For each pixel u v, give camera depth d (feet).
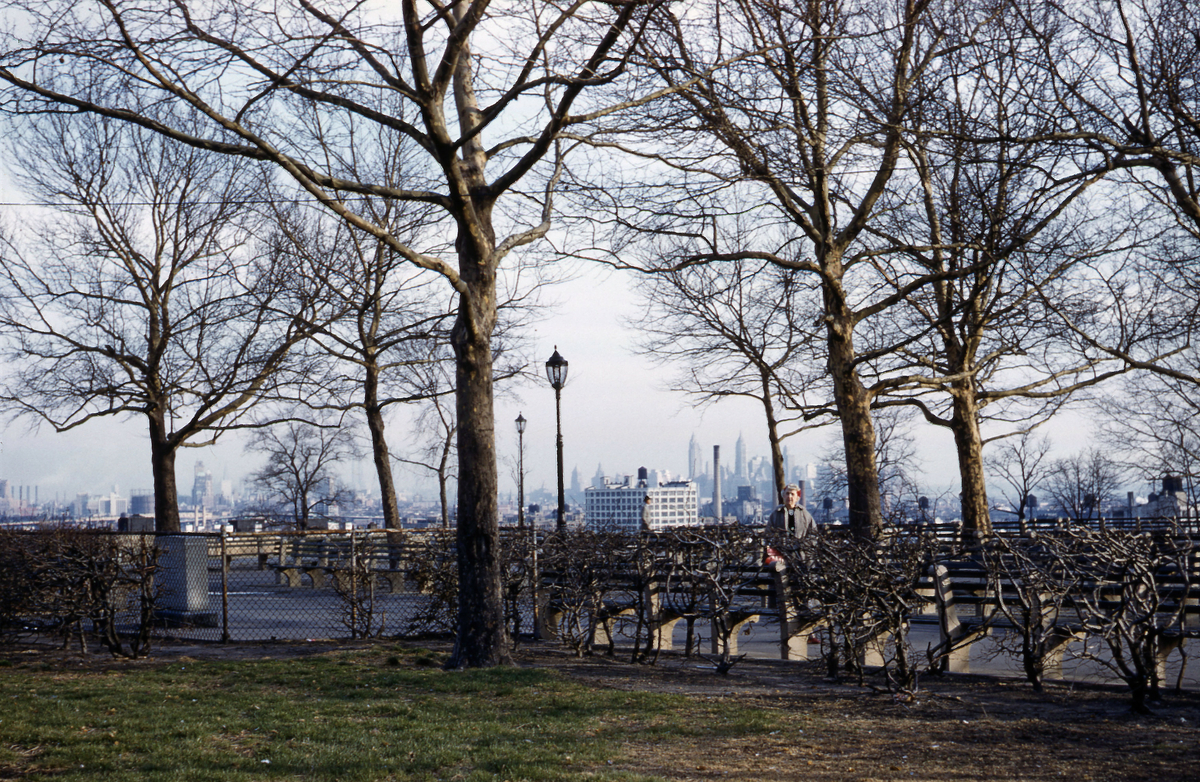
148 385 83.15
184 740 24.11
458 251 36.81
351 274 82.07
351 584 46.19
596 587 39.50
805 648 39.09
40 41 30.55
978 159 39.22
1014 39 42.29
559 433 75.46
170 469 82.89
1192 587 31.27
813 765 21.76
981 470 68.33
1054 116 41.75
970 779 20.56
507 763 21.59
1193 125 40.40
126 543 40.73
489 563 36.19
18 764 21.89
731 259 54.60
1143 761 21.71
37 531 43.47
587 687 31.58
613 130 37.04
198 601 47.57
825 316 52.75
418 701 29.45
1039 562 30.99
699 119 39.63
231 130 30.58
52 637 44.14
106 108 31.12
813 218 56.34
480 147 37.86
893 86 42.65
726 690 31.55
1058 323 62.03
